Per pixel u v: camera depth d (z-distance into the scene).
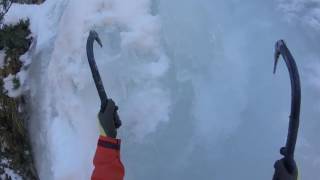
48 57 3.48
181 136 2.54
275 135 2.40
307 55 2.55
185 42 2.70
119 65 2.73
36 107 3.38
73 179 2.77
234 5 2.80
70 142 2.91
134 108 2.61
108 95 2.70
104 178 2.02
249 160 2.41
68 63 3.09
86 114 2.85
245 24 2.72
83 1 3.12
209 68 2.65
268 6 2.76
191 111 2.57
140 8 2.87
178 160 2.51
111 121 2.06
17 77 3.65
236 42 2.69
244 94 2.54
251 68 2.60
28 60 3.71
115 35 2.83
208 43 2.68
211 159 2.46
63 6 3.80
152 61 2.71
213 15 2.76
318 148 2.34
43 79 3.39
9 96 3.58
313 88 2.45
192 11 2.74
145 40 2.75
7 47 3.88
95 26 2.94
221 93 2.58
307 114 2.40
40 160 3.24
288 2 2.76
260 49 2.62
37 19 4.05
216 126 2.51
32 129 3.38
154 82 2.65
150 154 2.54
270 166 2.37
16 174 3.53
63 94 3.07
